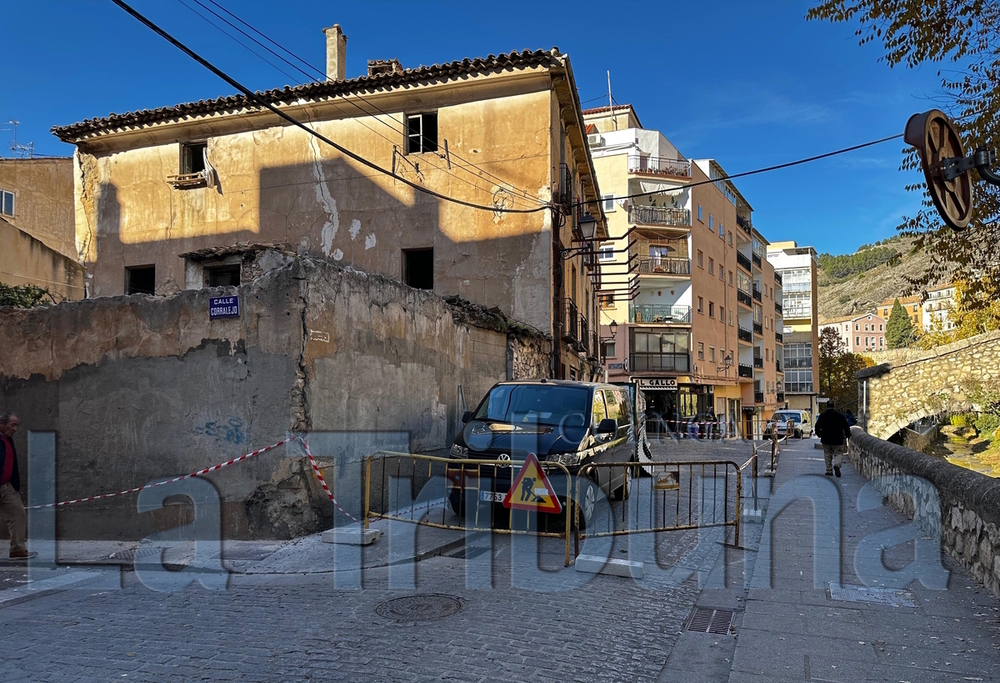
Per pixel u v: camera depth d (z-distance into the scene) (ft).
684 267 135.33
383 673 13.26
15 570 22.80
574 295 69.77
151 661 13.98
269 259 27.78
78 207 66.85
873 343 470.80
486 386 42.86
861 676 13.29
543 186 54.95
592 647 14.90
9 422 24.79
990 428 93.35
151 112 61.72
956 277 32.55
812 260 239.30
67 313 28.63
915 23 27.99
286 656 14.15
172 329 26.84
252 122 62.03
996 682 12.98
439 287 56.49
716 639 15.58
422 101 58.08
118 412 27.43
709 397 146.51
